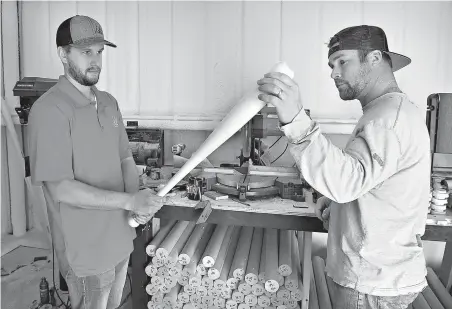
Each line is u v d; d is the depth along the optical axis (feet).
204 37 10.35
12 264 10.34
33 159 4.96
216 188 7.70
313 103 9.98
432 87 9.48
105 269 5.60
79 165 5.22
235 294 7.28
